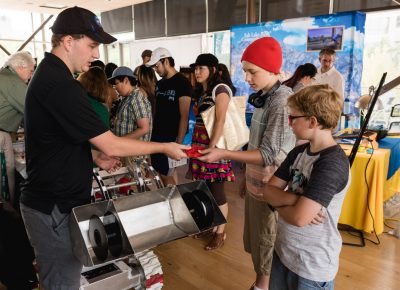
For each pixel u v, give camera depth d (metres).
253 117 1.79
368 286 2.27
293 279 1.33
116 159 1.77
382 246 2.81
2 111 2.72
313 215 1.16
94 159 1.70
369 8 4.66
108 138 1.28
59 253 1.36
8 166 2.80
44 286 1.44
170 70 3.11
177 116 3.12
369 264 2.54
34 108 1.24
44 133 1.25
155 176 1.77
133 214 1.40
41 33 9.77
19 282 1.94
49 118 1.24
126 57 8.82
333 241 1.25
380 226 2.89
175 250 2.75
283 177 1.39
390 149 3.09
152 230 1.42
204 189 1.53
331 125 1.21
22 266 1.94
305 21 4.54
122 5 8.00
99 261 1.22
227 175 2.61
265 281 1.89
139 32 8.04
